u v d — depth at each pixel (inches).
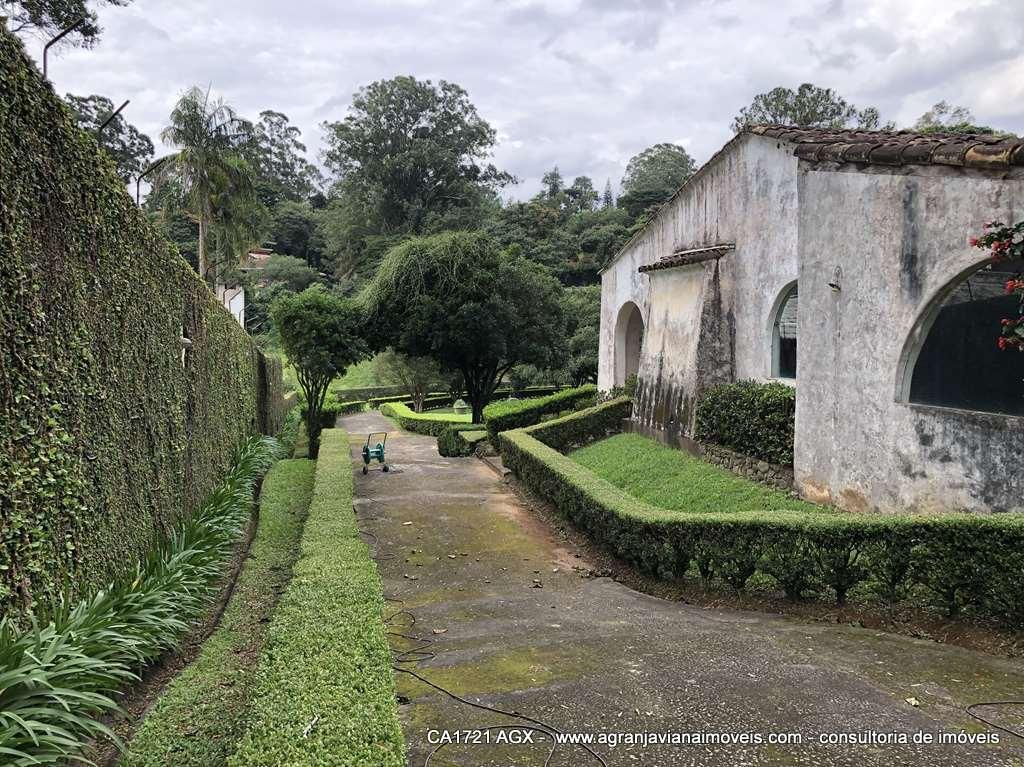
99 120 759.1
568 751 129.3
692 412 454.3
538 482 436.5
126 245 220.5
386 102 2080.5
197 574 230.1
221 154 928.3
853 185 305.6
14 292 148.1
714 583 269.1
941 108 861.8
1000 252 220.4
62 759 126.0
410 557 330.0
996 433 240.2
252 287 1793.8
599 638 203.3
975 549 192.5
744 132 427.2
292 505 391.2
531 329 935.0
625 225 2185.0
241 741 110.0
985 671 167.0
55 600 157.3
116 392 208.1
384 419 1299.2
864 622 217.5
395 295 868.6
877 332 293.4
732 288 449.1
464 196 2119.8
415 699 157.0
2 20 149.1
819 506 326.6
